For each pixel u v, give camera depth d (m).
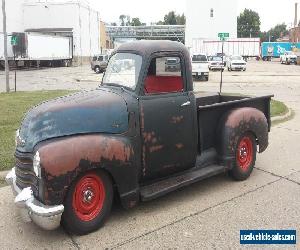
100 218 4.59
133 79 4.94
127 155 4.62
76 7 59.81
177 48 5.24
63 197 4.18
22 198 4.21
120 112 4.67
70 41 55.47
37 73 38.72
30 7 60.28
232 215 4.95
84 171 4.30
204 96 6.91
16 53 43.12
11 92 17.72
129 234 4.52
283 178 6.32
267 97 6.64
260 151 6.36
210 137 5.84
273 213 5.00
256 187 5.91
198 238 4.40
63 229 4.65
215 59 39.81
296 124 10.87
